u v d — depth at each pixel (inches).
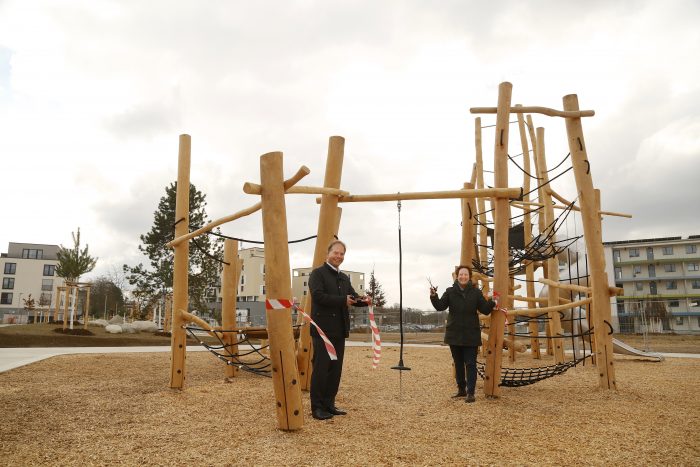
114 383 295.1
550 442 163.0
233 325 338.0
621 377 329.4
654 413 209.6
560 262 551.8
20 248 3144.7
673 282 2241.6
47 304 2472.9
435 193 251.4
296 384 177.8
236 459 144.3
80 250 1106.1
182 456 147.3
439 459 144.4
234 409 218.5
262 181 181.3
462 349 249.1
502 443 161.6
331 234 258.7
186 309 277.7
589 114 280.5
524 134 496.7
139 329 1119.0
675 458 145.0
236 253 346.6
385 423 189.9
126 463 141.0
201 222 1284.4
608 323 274.7
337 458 145.3
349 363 422.0
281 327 175.8
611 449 154.3
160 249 1273.4
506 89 265.1
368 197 257.1
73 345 734.5
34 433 173.9
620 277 2327.8
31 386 280.7
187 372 363.9
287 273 178.9
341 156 261.3
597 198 437.4
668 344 853.8
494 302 244.1
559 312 418.0
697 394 258.7
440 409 218.2
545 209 435.8
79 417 200.1
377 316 1379.2
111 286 2177.7
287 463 140.7
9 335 746.8
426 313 1392.7
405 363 423.2
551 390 272.8
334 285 203.9
